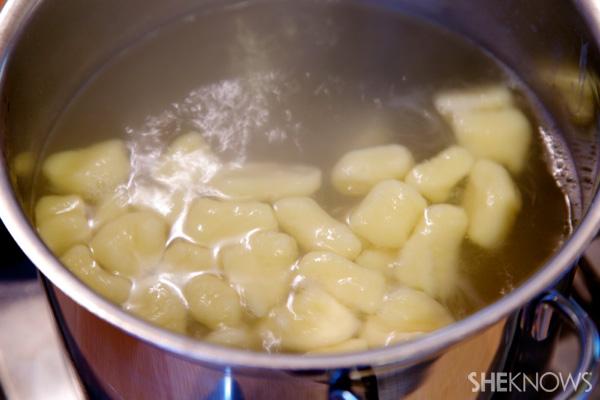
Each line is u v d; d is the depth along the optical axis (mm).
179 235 362
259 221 357
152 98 413
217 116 406
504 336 306
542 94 416
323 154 393
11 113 363
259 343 331
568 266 291
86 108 412
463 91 416
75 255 351
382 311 337
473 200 372
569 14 376
